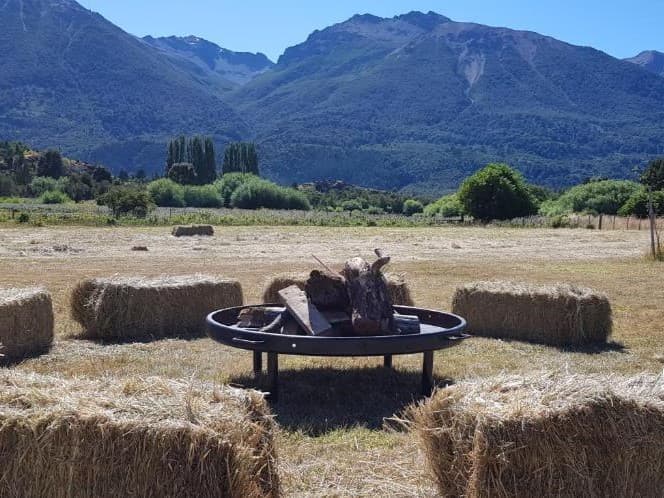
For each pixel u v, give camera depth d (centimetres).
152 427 380
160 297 980
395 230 3891
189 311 1005
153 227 3791
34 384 444
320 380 754
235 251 2375
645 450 410
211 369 795
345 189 15025
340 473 502
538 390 436
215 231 3506
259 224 4325
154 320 978
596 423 404
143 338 963
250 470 397
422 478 487
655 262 2156
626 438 407
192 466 379
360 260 712
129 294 962
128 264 1914
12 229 3362
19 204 6588
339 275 725
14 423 389
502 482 394
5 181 8906
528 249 2642
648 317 1177
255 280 1573
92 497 383
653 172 6725
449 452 442
